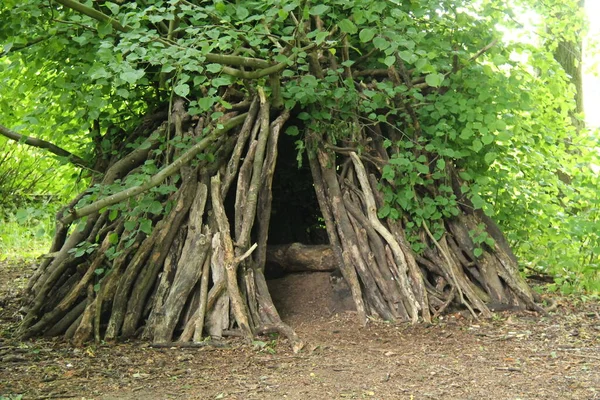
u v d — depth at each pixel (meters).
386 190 6.29
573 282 7.14
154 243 5.72
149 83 6.58
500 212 7.09
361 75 6.81
